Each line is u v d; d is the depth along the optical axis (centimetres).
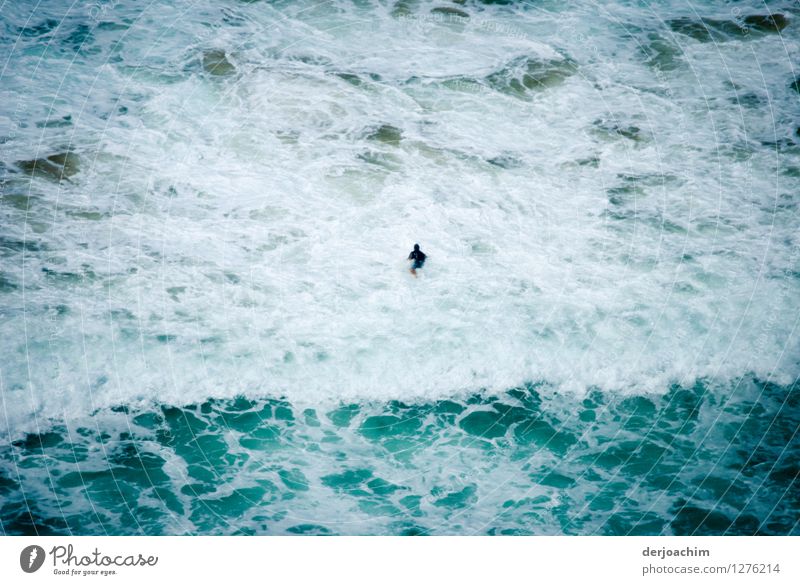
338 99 1647
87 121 1559
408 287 1295
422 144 1555
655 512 1007
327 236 1371
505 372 1191
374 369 1182
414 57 1767
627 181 1500
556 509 1009
